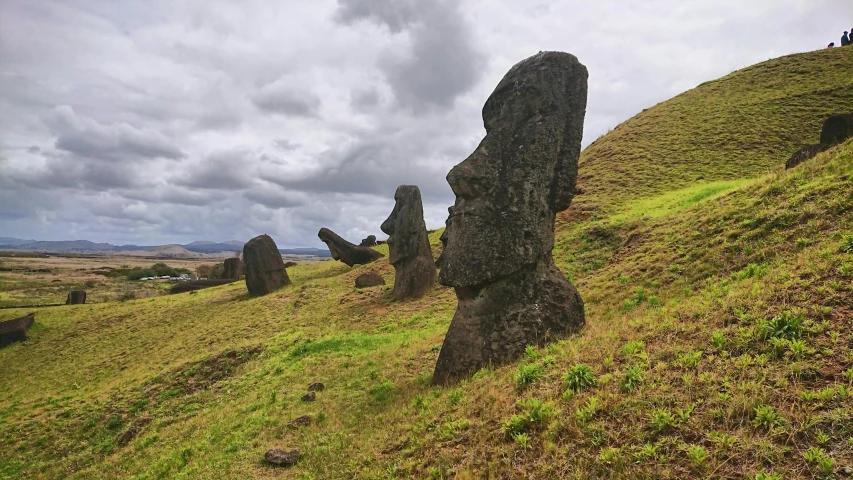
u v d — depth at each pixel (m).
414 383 10.45
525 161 9.94
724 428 4.98
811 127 33.56
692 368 6.11
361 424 8.79
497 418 6.59
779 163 29.53
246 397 12.85
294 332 20.19
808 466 4.27
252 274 31.84
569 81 10.45
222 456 8.95
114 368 22.09
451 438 6.58
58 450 13.65
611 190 30.56
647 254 15.34
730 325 6.80
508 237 9.74
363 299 24.23
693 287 11.39
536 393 6.78
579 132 10.40
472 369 9.40
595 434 5.50
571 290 10.20
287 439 9.05
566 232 24.36
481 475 5.62
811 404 4.89
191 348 22.19
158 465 9.80
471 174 9.90
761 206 13.58
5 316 32.59
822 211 11.16
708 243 13.32
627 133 42.91
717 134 36.38
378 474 6.43
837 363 5.36
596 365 6.99
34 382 21.98
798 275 7.56
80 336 28.31
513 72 10.59
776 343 5.88
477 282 9.67
